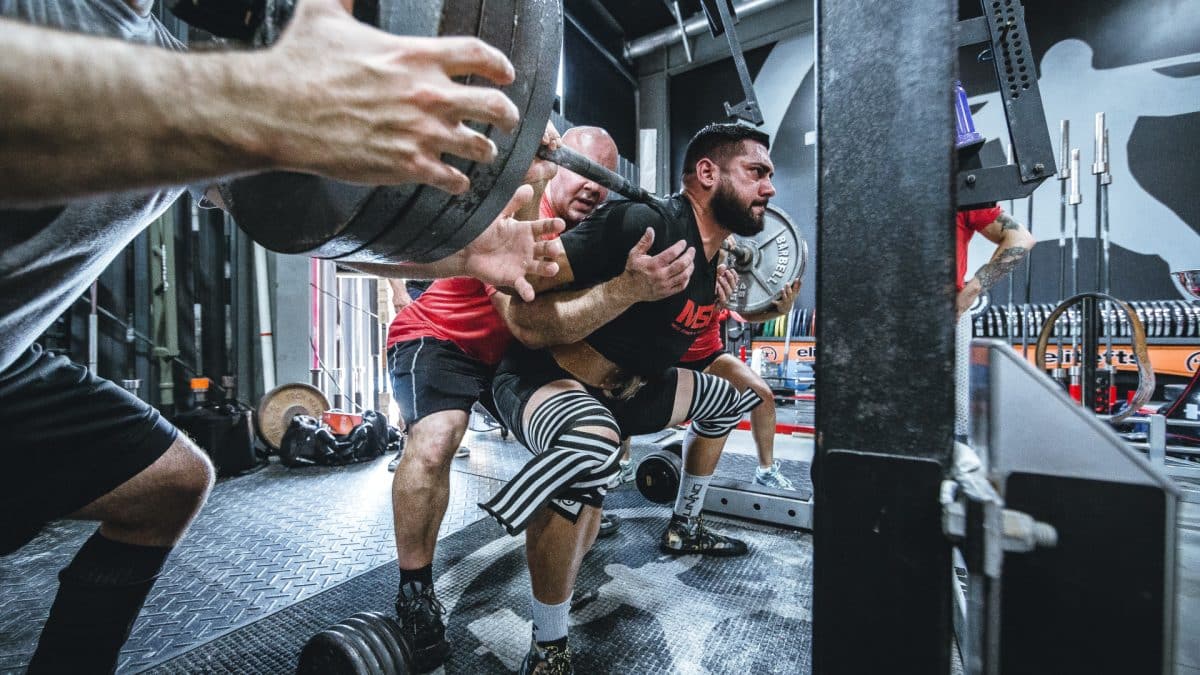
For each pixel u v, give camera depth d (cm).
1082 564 47
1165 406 325
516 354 162
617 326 145
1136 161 493
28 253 69
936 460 55
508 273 108
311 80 42
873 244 59
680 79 727
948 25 55
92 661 100
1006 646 49
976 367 59
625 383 153
